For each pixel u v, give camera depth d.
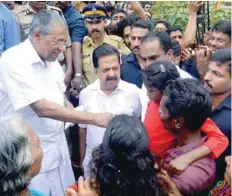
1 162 1.16
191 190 1.48
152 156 1.43
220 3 4.52
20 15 3.42
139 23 2.92
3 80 2.16
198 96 1.50
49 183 2.38
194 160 1.52
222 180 1.78
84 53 3.49
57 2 3.64
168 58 2.45
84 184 1.43
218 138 1.60
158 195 1.40
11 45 3.25
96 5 3.41
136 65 2.90
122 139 1.34
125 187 1.35
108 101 2.47
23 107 2.21
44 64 2.25
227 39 2.90
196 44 3.40
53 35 2.10
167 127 1.59
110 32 3.97
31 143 1.35
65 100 2.54
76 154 3.19
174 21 4.43
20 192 1.20
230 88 1.88
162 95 1.65
